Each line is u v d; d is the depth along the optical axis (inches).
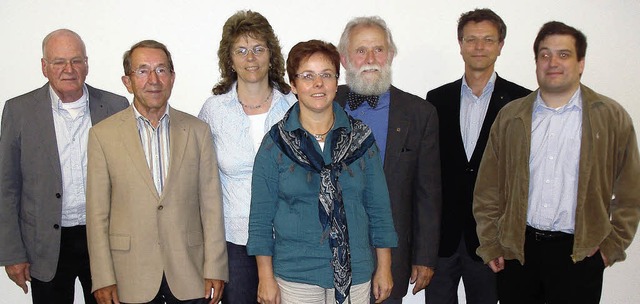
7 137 86.7
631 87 115.3
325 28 113.6
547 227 81.2
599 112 77.9
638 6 113.2
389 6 113.3
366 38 85.7
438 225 87.4
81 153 89.3
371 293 88.1
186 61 113.2
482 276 96.3
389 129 85.5
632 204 79.9
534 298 85.8
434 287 99.7
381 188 75.4
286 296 72.7
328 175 70.7
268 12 112.9
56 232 86.8
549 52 78.3
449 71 114.8
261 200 73.2
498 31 92.4
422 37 114.1
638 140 115.3
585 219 78.9
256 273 85.2
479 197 89.1
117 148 76.0
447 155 94.8
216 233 79.9
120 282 76.7
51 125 87.0
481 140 92.5
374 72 85.2
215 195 80.8
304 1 112.8
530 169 82.7
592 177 78.0
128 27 111.9
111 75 112.8
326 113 72.7
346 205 71.7
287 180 71.2
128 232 76.1
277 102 85.3
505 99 92.4
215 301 81.2
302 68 69.7
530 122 81.7
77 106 89.4
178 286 77.7
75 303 118.9
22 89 112.3
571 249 80.3
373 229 76.2
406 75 115.3
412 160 86.0
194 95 114.0
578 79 79.6
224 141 83.6
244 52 81.4
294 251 71.1
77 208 89.2
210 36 112.7
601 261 81.0
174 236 77.4
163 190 76.9
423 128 86.4
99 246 75.3
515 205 83.6
